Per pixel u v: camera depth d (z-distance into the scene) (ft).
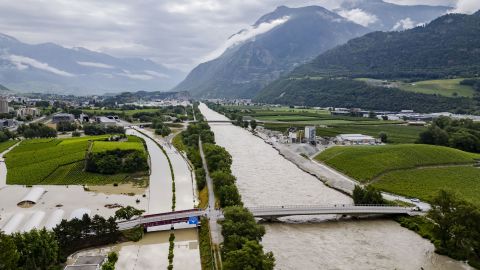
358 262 448.65
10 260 362.94
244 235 431.43
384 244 499.51
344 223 574.56
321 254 466.29
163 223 534.78
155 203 642.22
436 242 492.95
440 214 494.59
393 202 635.66
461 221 467.11
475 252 459.73
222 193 604.49
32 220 530.27
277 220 580.30
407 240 513.86
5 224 525.75
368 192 629.10
